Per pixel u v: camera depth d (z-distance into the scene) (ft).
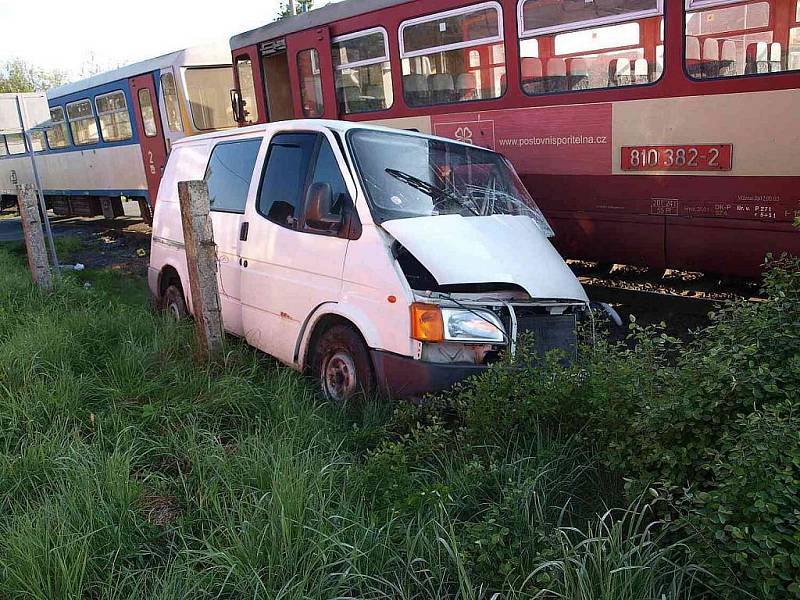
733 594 8.37
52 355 18.74
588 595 8.40
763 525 8.19
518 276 14.96
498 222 16.70
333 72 33.81
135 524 11.12
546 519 10.54
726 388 9.93
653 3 22.13
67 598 9.42
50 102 65.77
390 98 31.27
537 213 18.80
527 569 9.46
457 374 14.23
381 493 11.62
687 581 9.04
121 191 57.72
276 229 18.17
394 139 17.93
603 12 23.32
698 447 9.87
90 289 28.68
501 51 26.48
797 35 19.54
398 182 16.72
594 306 16.60
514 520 10.02
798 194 20.22
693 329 22.63
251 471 12.34
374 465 12.06
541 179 26.37
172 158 24.45
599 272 29.43
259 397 16.31
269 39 37.60
